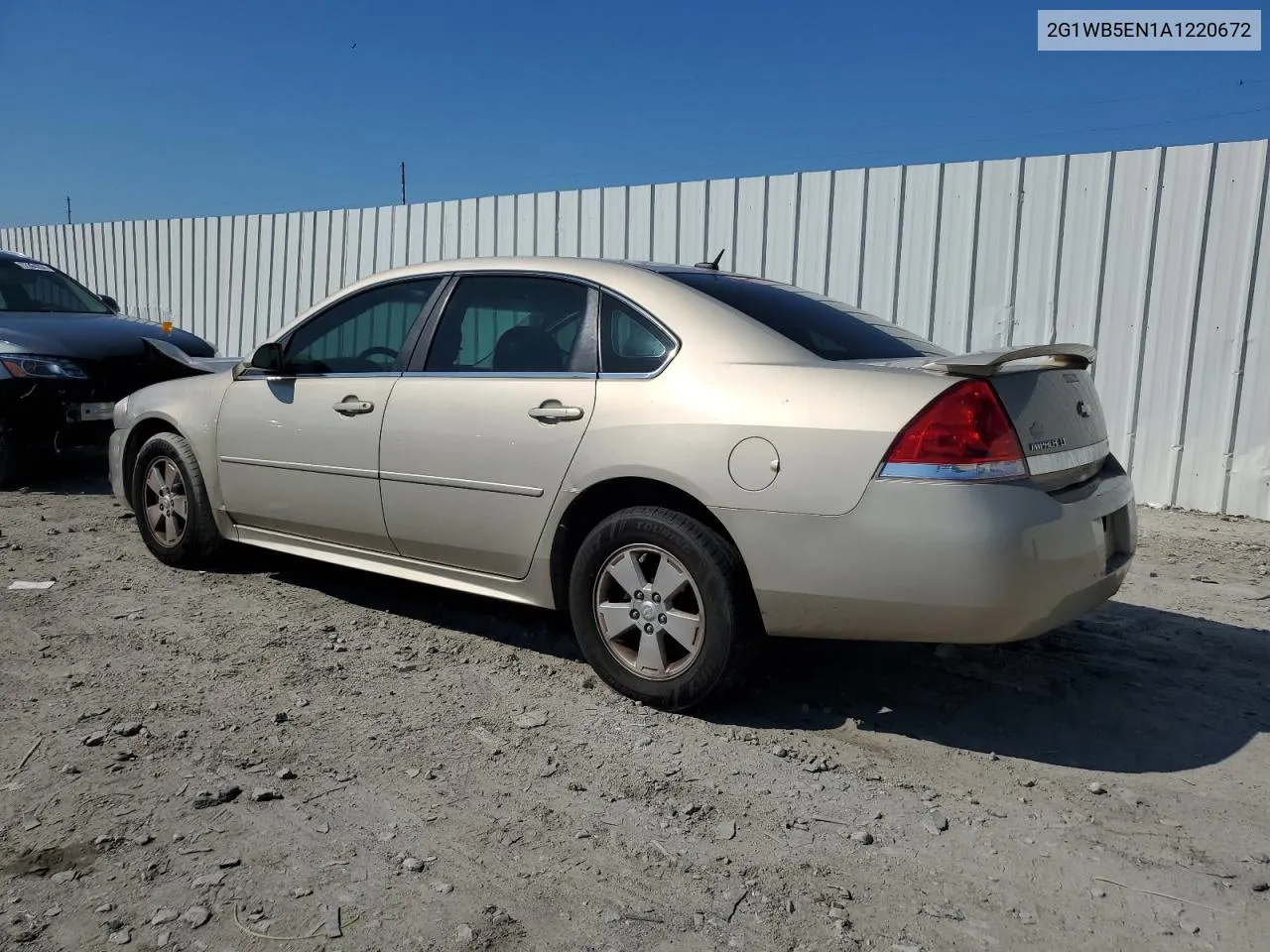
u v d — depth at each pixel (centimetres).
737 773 329
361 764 329
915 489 311
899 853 284
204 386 530
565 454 379
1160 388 752
